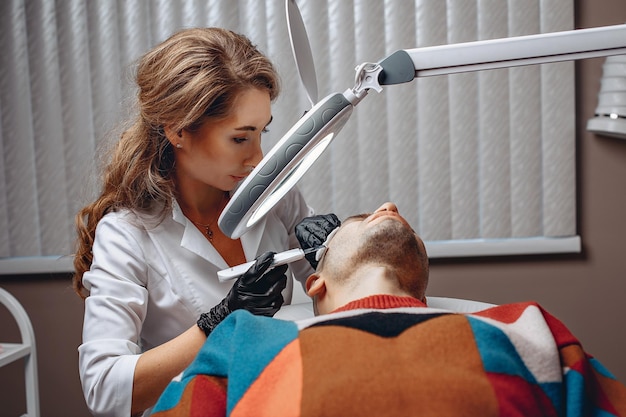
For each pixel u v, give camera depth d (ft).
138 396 3.56
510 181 6.97
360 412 2.47
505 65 2.80
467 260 7.20
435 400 2.49
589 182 7.11
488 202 6.98
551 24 6.79
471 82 6.82
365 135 6.90
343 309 3.09
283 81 6.84
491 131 6.88
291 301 4.77
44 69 6.88
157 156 4.13
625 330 7.27
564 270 7.22
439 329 2.72
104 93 6.88
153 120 3.83
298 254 3.47
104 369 3.61
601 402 2.92
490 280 7.23
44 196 7.02
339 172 6.96
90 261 4.31
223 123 3.67
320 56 6.83
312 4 6.78
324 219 3.97
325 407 2.47
